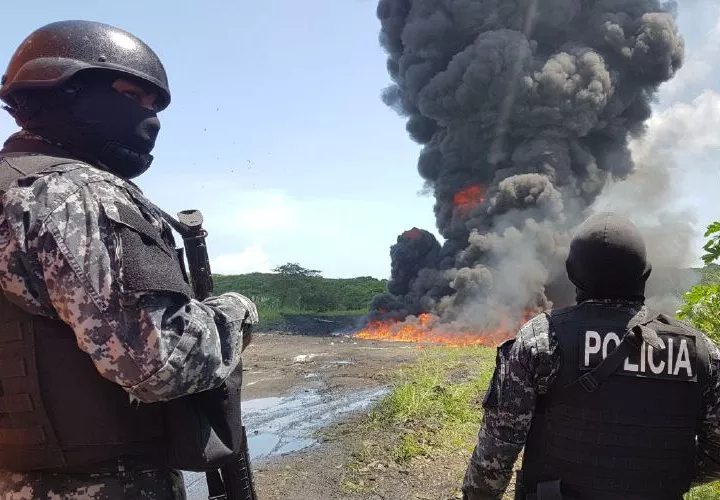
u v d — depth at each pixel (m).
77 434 1.63
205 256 2.01
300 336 19.62
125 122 1.86
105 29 1.88
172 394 1.58
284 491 5.01
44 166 1.67
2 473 1.70
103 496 1.65
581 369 2.03
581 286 2.21
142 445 1.72
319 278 36.94
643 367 2.01
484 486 2.21
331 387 9.60
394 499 4.79
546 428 2.10
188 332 1.59
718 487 3.73
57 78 1.76
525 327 2.17
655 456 1.97
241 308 1.88
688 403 2.00
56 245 1.55
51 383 1.62
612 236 2.12
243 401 8.85
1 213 1.61
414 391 7.76
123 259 1.55
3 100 1.88
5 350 1.64
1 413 1.67
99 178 1.67
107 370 1.52
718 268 4.16
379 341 18.33
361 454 5.84
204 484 5.21
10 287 1.59
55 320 1.63
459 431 6.42
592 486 2.00
